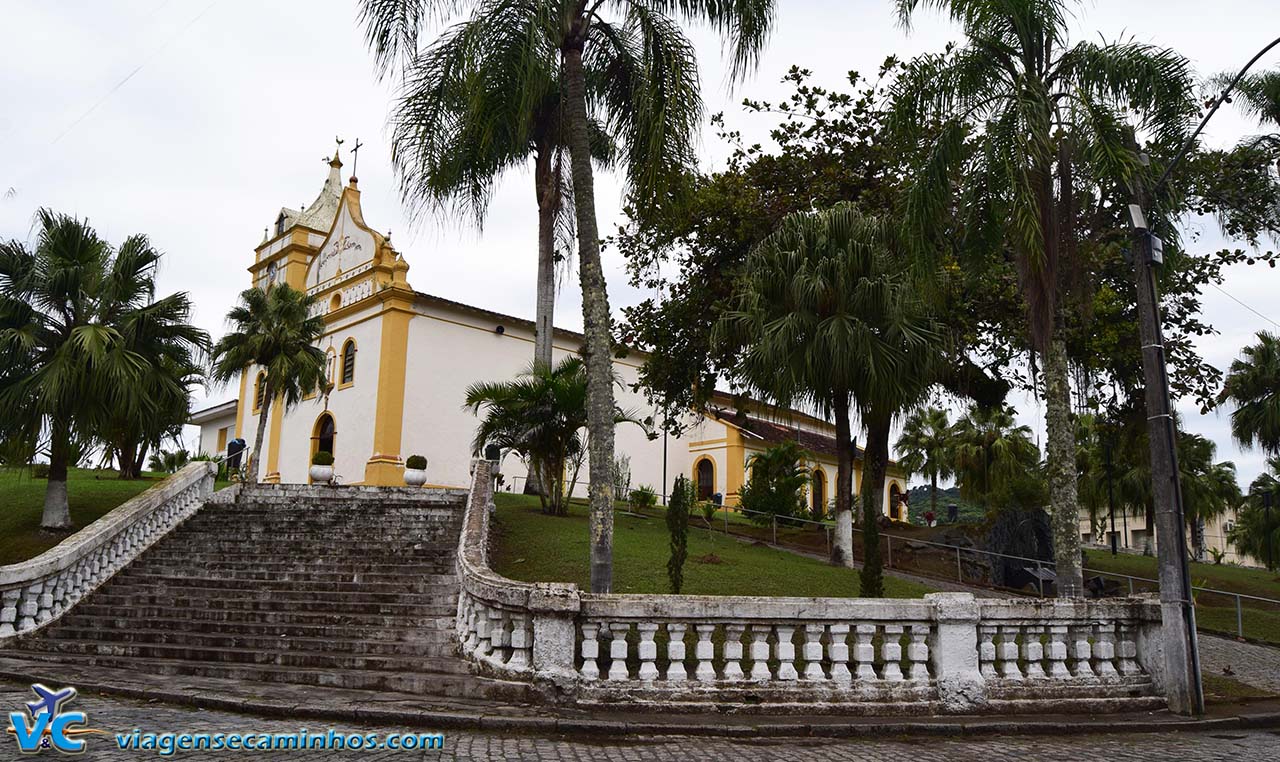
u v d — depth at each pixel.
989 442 41.41
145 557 15.38
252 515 18.09
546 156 21.84
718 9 12.73
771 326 17.83
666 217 14.04
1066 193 12.16
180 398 19.41
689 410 26.12
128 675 10.45
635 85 13.59
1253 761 7.38
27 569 12.41
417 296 32.00
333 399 33.56
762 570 15.90
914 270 12.81
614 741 7.75
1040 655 9.59
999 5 11.98
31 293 18.14
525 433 20.97
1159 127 12.29
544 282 22.81
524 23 11.96
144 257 19.56
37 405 17.19
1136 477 37.91
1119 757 7.48
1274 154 18.23
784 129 22.88
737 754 7.29
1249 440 28.89
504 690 9.04
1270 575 29.06
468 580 10.56
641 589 13.83
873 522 13.40
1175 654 9.52
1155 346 10.43
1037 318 11.95
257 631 12.04
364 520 17.88
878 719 8.66
